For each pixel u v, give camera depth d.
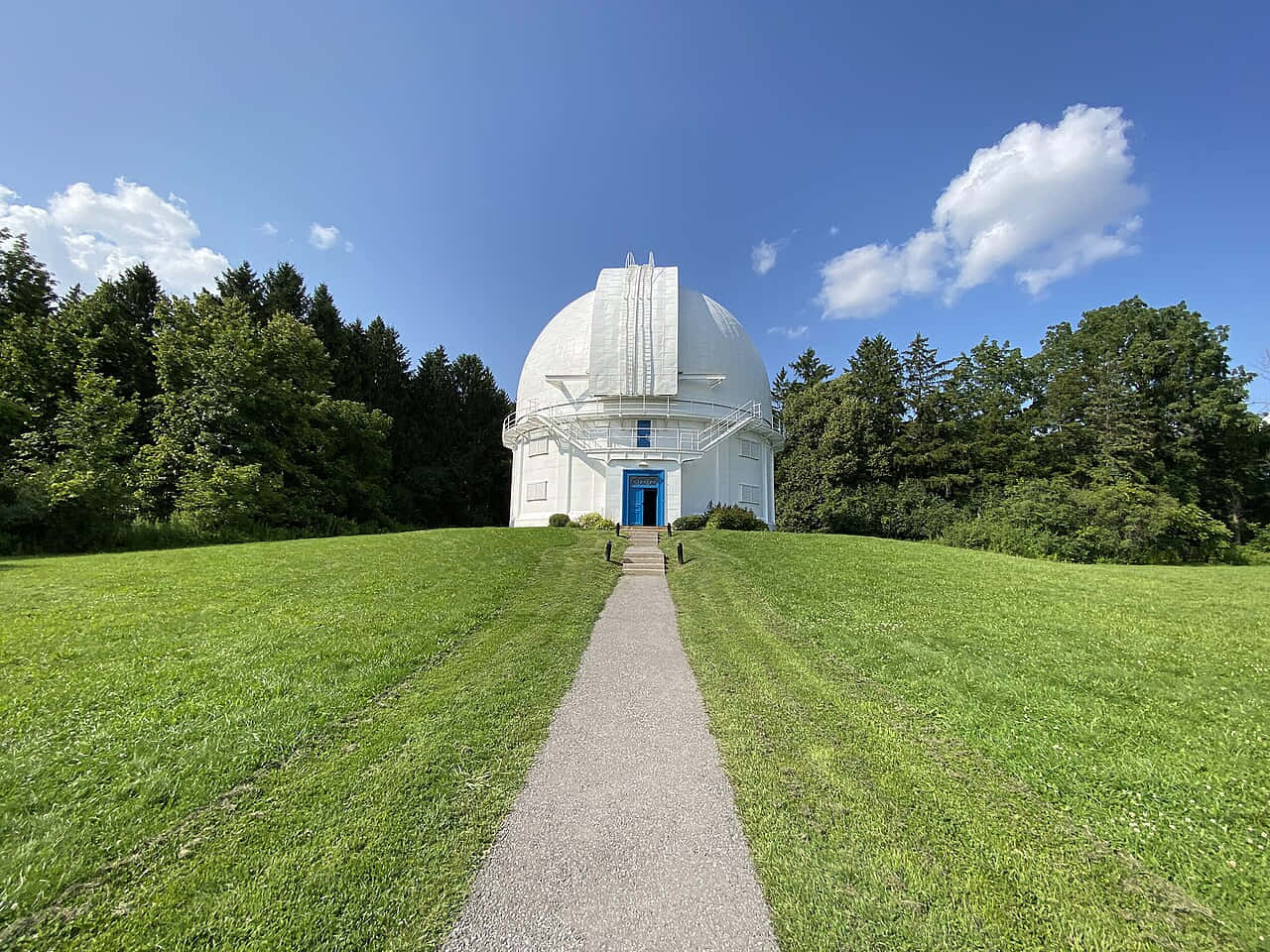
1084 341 48.06
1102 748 6.37
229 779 5.52
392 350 51.09
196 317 32.09
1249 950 3.65
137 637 9.61
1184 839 4.78
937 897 4.09
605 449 31.56
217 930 3.74
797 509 46.41
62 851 4.46
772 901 4.04
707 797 5.37
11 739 6.19
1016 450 47.19
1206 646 10.03
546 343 37.75
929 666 8.94
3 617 10.70
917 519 41.81
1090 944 3.69
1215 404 41.41
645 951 3.60
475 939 3.69
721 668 8.92
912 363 52.88
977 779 5.73
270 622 10.55
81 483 22.39
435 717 6.98
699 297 37.44
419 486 48.62
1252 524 42.59
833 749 6.35
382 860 4.43
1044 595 14.02
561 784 5.57
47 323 29.14
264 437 30.98
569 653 9.58
